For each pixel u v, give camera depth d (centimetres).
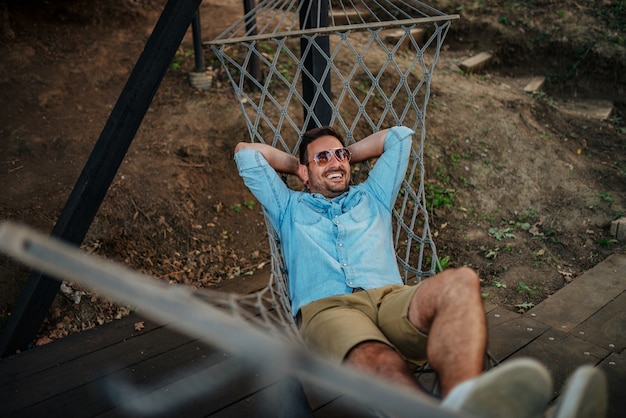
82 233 337
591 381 141
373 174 289
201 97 520
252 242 434
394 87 565
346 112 520
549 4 714
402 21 318
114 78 535
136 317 361
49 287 333
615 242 436
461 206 471
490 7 715
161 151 467
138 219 420
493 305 372
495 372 143
